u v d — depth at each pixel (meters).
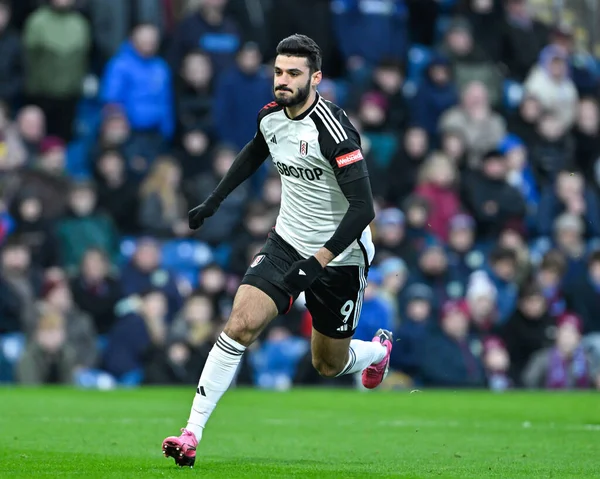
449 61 61.28
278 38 59.28
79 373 45.31
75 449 23.94
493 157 56.78
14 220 49.53
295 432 29.80
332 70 60.31
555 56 62.84
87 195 50.44
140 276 48.53
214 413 35.88
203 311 46.59
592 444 26.91
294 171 21.19
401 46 60.88
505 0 64.56
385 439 28.05
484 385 48.25
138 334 45.75
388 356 25.55
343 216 21.28
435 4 64.75
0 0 57.22
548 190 58.72
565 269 53.78
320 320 22.67
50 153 51.22
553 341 51.06
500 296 51.88
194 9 59.47
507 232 54.31
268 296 20.56
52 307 45.25
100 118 56.12
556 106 62.78
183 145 54.97
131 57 54.47
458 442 27.39
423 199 52.91
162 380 45.66
